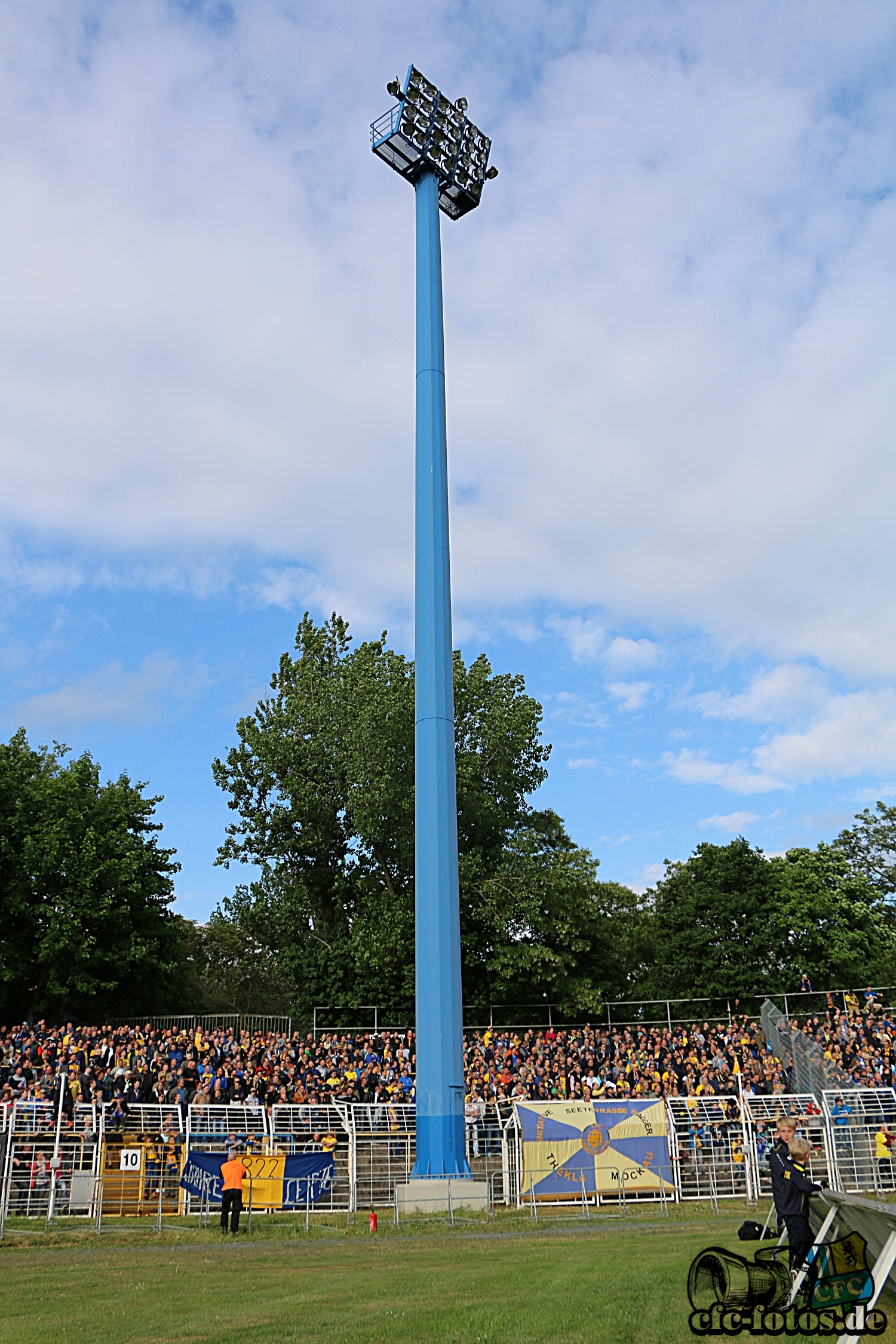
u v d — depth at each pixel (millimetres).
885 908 63312
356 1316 9320
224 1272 12867
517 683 50031
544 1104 20656
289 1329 8727
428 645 26031
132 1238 16500
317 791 51188
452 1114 21984
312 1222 18438
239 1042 30938
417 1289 11016
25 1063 26047
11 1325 9125
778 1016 32031
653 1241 15352
